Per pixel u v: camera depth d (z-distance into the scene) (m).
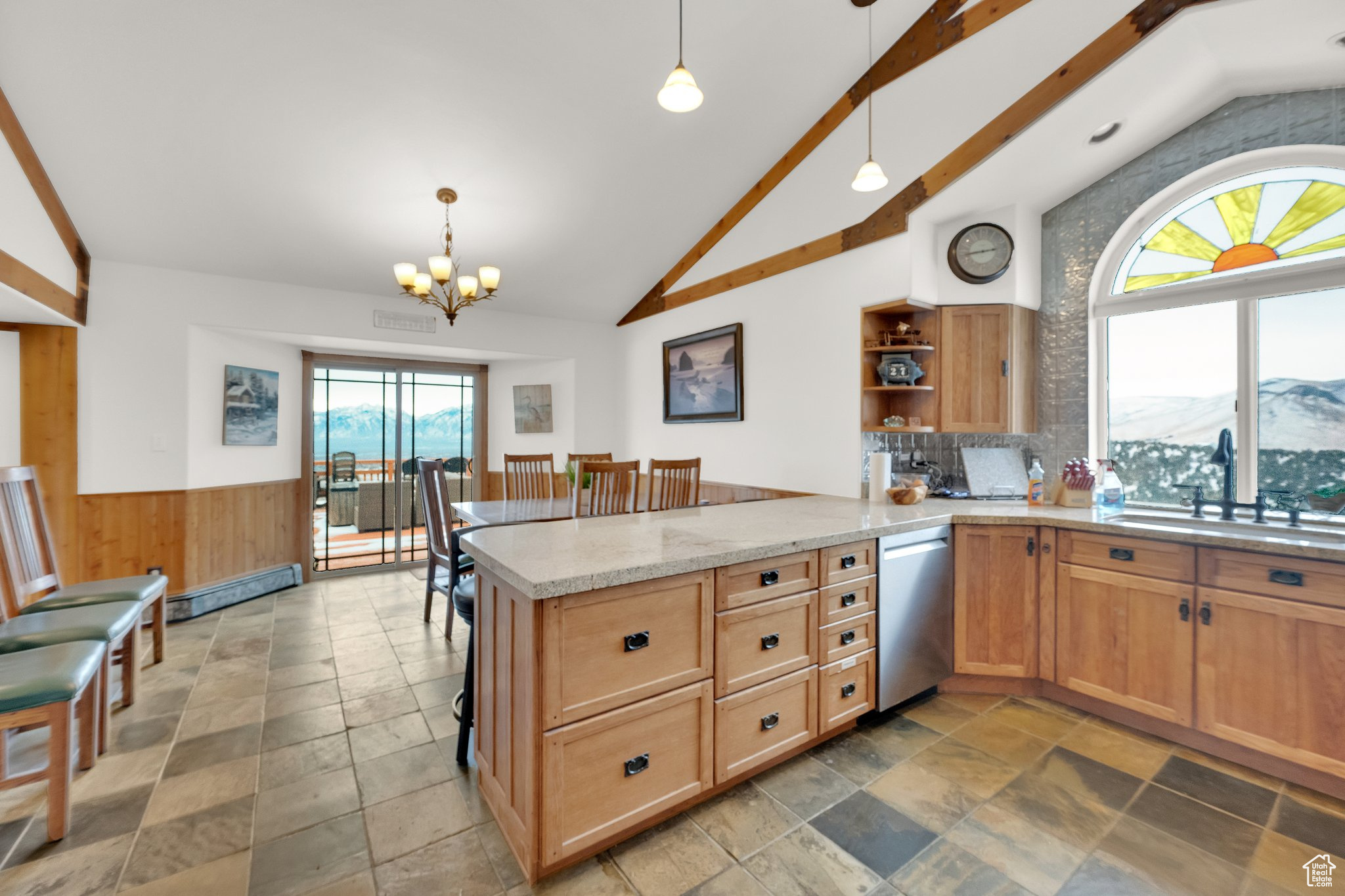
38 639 1.96
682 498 4.34
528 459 4.17
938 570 2.53
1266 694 1.96
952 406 3.08
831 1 2.60
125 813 1.76
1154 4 2.07
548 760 1.43
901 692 2.37
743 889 1.47
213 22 2.35
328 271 4.07
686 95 1.88
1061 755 2.10
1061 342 3.08
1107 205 2.89
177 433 3.76
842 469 3.33
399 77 2.68
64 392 3.44
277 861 1.56
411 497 5.26
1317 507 2.21
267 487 4.42
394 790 1.88
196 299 3.82
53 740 1.63
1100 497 2.80
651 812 1.63
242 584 4.09
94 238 3.37
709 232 4.29
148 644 3.25
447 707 2.47
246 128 2.86
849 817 1.75
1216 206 2.60
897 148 2.97
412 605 3.99
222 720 2.34
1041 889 1.47
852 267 3.26
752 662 1.87
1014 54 2.47
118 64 2.47
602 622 1.52
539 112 2.98
